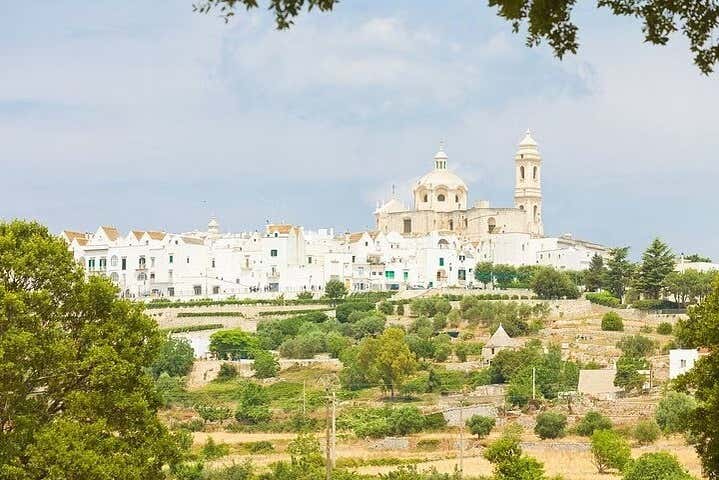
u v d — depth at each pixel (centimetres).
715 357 8044
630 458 15812
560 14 4066
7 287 9500
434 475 14538
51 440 8838
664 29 4209
